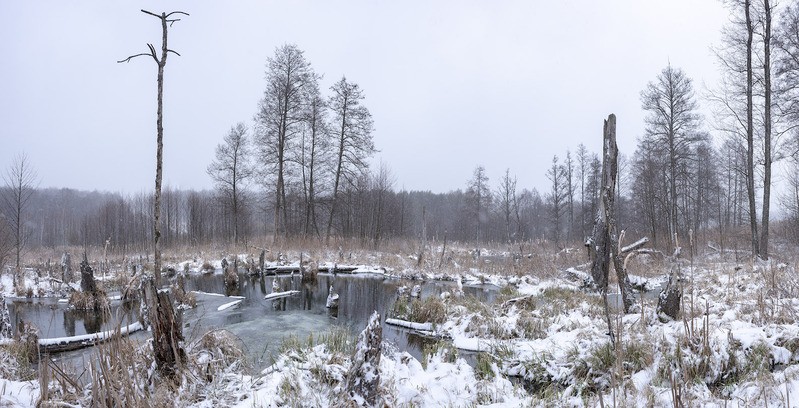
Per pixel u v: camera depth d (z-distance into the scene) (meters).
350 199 34.75
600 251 8.53
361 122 31.20
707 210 37.25
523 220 58.41
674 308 6.90
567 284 15.26
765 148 16.23
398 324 10.67
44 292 15.48
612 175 8.29
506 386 5.54
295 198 33.22
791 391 4.43
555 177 40.12
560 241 39.25
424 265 22.05
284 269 21.86
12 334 8.53
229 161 32.88
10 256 20.47
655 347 5.64
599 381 5.63
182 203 54.53
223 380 5.20
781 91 16.61
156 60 11.30
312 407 4.45
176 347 5.08
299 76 30.38
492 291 16.19
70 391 4.52
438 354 6.94
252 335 9.45
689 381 4.85
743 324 6.53
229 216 40.97
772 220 32.03
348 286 17.80
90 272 13.15
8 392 4.59
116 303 12.97
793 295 8.62
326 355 6.16
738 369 5.38
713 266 15.09
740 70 16.97
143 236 34.84
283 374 5.31
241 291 16.42
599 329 7.08
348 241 30.95
